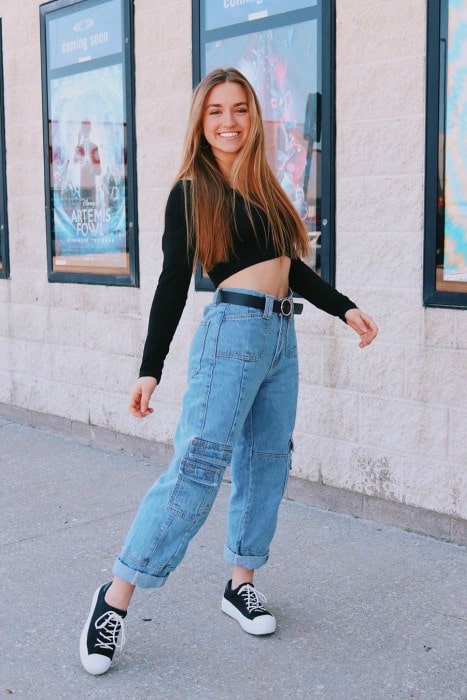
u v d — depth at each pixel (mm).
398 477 4047
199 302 4871
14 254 6195
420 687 2713
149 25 5035
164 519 2801
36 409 6188
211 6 4645
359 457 4195
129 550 2836
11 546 3979
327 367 4277
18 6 5953
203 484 2789
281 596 3385
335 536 4000
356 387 4168
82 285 5668
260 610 3092
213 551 3875
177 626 3156
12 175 6145
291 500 4523
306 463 4430
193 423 2809
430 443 3904
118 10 5211
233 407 2770
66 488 4832
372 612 3232
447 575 3549
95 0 5355
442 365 3822
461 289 3723
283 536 4016
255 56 4465
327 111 4117
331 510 4352
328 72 4094
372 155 3990
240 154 2832
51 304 5934
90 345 5660
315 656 2924
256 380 2811
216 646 3008
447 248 3748
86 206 5578
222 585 3506
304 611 3256
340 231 4156
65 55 5625
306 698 2670
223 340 2771
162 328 2779
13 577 3625
